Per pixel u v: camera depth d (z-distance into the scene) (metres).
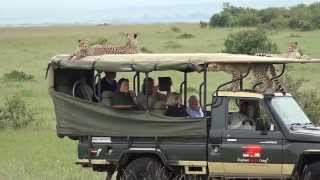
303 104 44.41
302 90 50.97
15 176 28.62
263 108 24.42
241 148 24.28
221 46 131.50
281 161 23.88
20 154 40.09
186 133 24.94
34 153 40.47
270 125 24.16
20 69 100.12
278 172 23.98
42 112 58.31
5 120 52.31
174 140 25.27
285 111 24.81
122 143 25.97
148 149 25.48
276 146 23.94
